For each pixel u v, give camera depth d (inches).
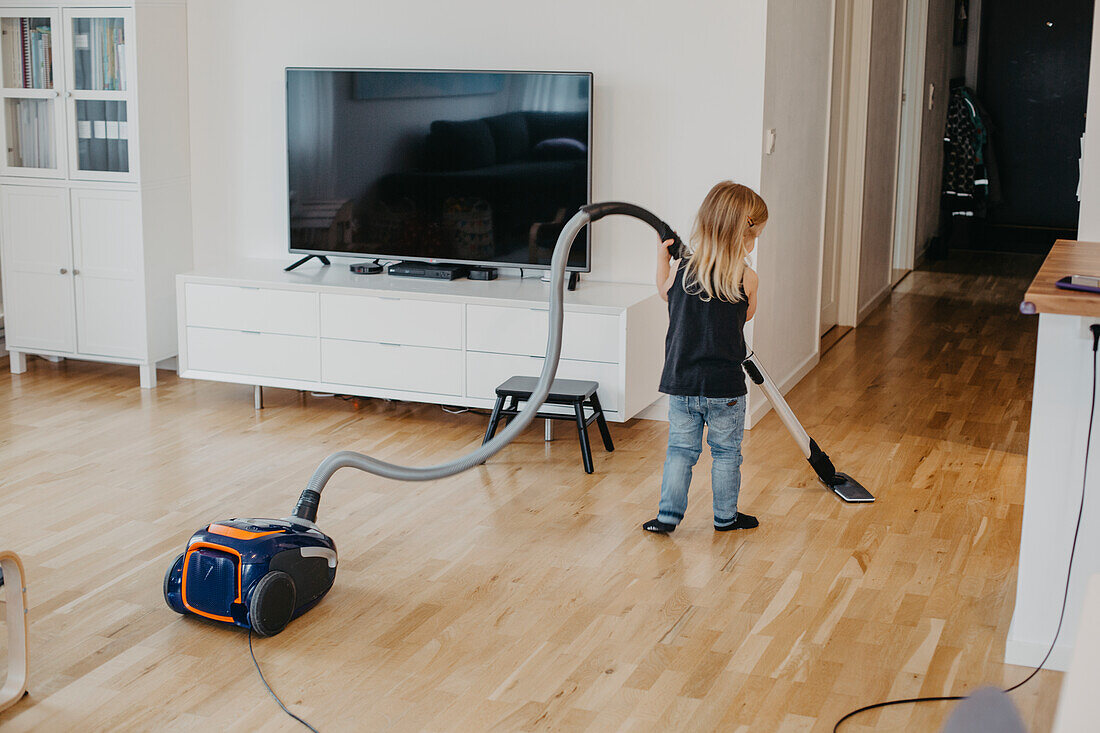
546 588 121.4
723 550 131.5
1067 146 356.2
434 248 185.0
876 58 244.7
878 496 148.9
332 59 192.5
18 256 202.4
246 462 160.7
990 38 355.3
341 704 98.5
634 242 181.3
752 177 173.0
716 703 98.9
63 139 195.6
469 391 175.3
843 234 245.8
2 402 189.5
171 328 202.2
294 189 191.5
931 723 95.9
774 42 172.6
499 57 183.0
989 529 137.9
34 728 94.3
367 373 180.2
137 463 159.8
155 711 97.1
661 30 173.5
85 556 128.6
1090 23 345.1
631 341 165.8
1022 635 105.3
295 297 181.3
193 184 204.7
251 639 110.0
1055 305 87.7
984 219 352.5
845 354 226.5
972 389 201.0
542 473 157.3
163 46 194.7
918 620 114.4
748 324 175.6
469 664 105.4
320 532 118.3
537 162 176.2
